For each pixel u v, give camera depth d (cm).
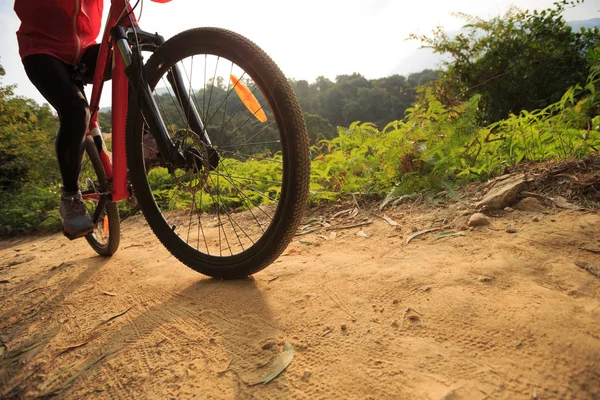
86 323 174
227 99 179
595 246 151
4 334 181
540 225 180
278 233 160
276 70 148
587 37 702
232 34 155
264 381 113
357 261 187
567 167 217
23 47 179
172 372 126
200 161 176
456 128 276
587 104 306
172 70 178
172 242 204
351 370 110
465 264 159
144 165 198
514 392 92
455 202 238
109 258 274
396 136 312
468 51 788
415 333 121
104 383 129
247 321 147
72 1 180
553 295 125
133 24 182
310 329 134
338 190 329
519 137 284
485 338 112
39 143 1036
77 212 197
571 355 98
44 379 139
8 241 516
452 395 94
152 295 190
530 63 727
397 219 242
